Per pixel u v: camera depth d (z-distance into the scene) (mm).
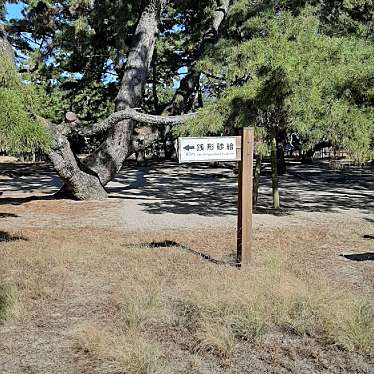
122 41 14602
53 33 17797
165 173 23891
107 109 28500
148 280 5539
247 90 9172
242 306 4520
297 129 8867
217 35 14141
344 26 11688
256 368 3623
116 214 11234
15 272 5906
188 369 3580
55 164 12758
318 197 14562
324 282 5477
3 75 7215
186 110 16719
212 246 7656
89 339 3895
